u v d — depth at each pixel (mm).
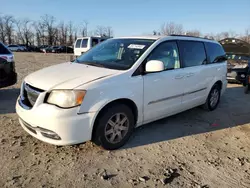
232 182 2820
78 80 3117
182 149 3594
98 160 3164
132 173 2914
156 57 3850
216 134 4234
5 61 5707
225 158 3375
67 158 3174
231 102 6633
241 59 9516
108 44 4359
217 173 2992
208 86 5191
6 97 6094
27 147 3408
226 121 4953
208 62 5160
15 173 2805
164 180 2785
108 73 3342
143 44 3924
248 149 3686
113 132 3381
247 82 7844
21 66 14773
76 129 2973
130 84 3402
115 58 3842
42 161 3076
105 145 3324
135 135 3998
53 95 2971
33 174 2801
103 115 3189
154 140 3846
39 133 3100
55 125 2896
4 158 3104
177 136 4051
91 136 3154
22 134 3822
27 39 71812
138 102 3555
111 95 3184
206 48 5148
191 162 3227
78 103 2949
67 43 69500
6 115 4691
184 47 4500
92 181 2729
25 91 3352
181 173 2959
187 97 4582
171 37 4277
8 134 3809
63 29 70062
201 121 4871
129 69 3479
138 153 3404
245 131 4438
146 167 3057
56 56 30375
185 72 4375
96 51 4297
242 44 9867
